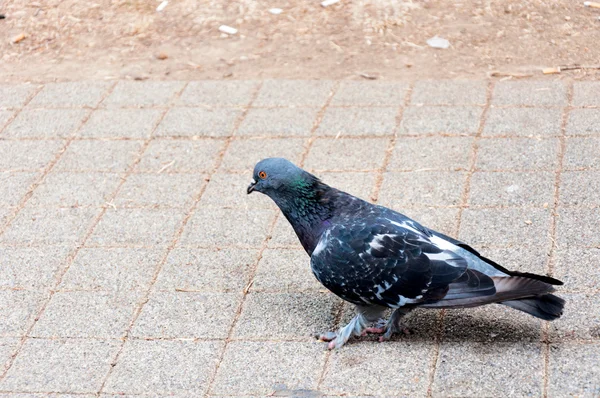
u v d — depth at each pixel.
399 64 10.70
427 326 6.62
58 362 6.64
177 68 11.09
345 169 8.83
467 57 10.69
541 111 9.42
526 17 11.30
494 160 8.68
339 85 10.38
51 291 7.45
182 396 6.19
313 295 7.14
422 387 6.02
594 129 8.98
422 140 9.16
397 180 8.55
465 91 9.98
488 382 5.98
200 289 7.33
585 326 6.38
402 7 11.70
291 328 6.78
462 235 7.62
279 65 10.95
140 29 11.93
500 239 7.52
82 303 7.27
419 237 6.23
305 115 9.84
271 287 7.28
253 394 6.14
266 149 9.30
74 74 11.16
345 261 6.25
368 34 11.33
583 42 10.70
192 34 11.74
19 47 11.83
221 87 10.57
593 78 9.98
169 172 9.06
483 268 6.21
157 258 7.77
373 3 11.85
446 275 6.05
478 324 6.57
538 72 10.23
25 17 12.35
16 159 9.48
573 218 7.67
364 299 6.30
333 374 6.25
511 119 9.34
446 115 9.55
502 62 10.52
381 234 6.25
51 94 10.72
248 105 10.15
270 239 7.91
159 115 10.10
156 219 8.33
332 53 11.06
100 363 6.59
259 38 11.52
